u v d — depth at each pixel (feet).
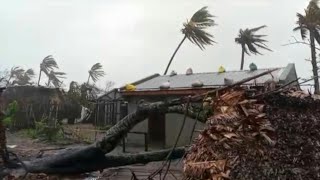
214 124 14.11
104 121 85.56
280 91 15.33
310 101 15.62
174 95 50.47
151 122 52.95
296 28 60.70
